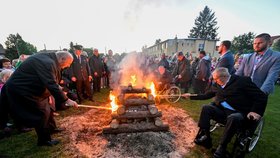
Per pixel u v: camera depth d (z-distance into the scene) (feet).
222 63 13.12
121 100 10.99
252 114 7.58
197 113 14.58
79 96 17.02
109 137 9.87
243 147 8.09
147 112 10.91
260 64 8.92
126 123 11.12
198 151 8.82
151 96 11.67
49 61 7.72
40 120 7.99
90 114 13.67
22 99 7.54
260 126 9.28
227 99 8.94
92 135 10.12
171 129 11.14
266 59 8.70
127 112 10.82
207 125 8.85
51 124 10.09
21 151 8.42
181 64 20.71
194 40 102.89
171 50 102.89
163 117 13.34
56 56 8.33
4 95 7.91
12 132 10.39
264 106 7.68
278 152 9.04
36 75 7.54
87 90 17.58
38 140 8.79
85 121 12.18
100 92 22.34
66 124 11.57
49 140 8.99
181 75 20.33
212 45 103.30
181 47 103.30
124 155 8.28
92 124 11.63
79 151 8.54
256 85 8.71
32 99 7.69
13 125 11.25
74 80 16.01
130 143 9.25
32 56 7.93
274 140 10.34
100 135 10.10
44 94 8.11
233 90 8.68
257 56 9.31
